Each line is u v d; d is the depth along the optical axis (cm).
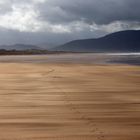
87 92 1373
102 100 1151
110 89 1475
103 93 1340
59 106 1027
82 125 754
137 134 668
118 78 2062
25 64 4178
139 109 968
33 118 838
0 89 1468
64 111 941
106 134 669
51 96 1252
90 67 3403
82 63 4684
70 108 992
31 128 725
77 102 1109
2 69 2945
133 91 1405
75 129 714
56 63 4631
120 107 1004
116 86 1598
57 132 687
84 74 2395
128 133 677
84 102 1109
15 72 2548
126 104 1061
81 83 1738
